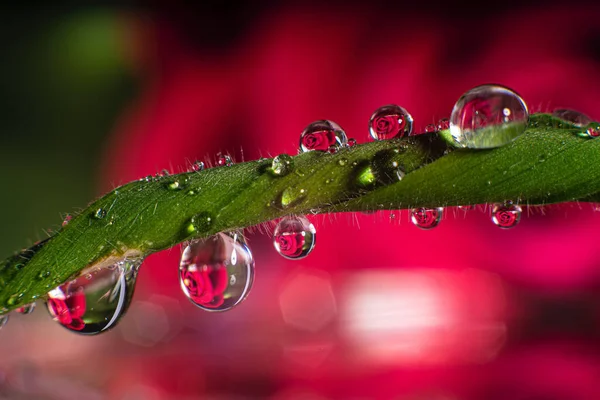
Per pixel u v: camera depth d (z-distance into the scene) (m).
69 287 0.07
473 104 0.07
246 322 0.12
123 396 0.10
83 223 0.07
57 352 0.11
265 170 0.07
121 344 0.11
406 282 0.12
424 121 0.12
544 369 0.10
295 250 0.08
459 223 0.12
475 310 0.11
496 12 0.12
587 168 0.07
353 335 0.11
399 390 0.10
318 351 0.10
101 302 0.07
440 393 0.10
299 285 0.12
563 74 0.11
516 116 0.07
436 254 0.12
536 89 0.11
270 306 0.12
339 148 0.07
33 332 0.11
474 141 0.07
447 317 0.11
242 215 0.07
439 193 0.07
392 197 0.07
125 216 0.07
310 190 0.07
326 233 0.12
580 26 0.12
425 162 0.07
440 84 0.12
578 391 0.10
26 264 0.07
